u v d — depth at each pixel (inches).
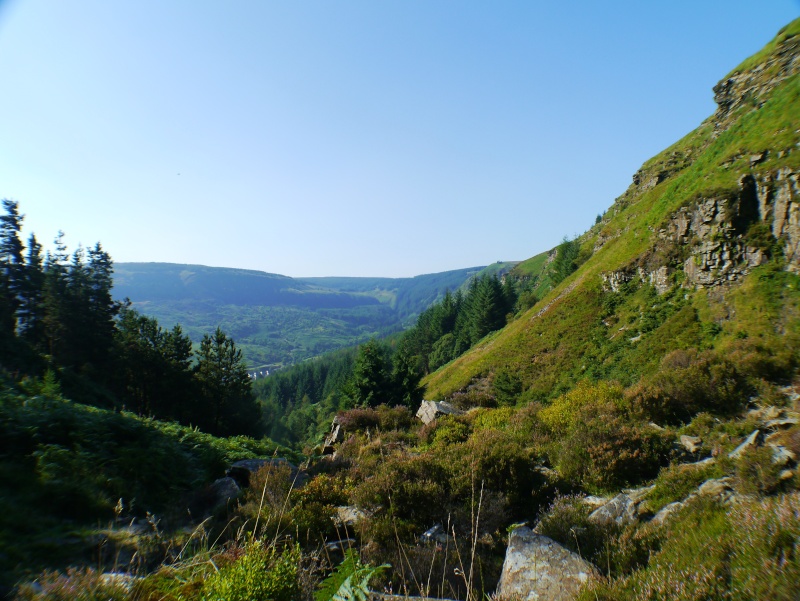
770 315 1078.4
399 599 197.2
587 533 288.4
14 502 285.1
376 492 381.7
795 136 1263.5
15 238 1692.9
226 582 161.3
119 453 430.9
